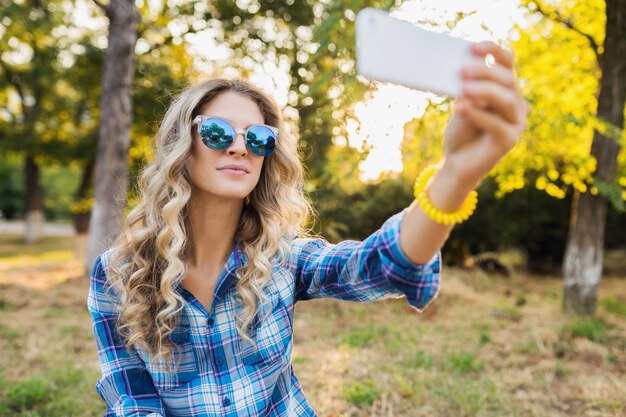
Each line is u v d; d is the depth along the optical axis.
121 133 7.15
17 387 3.18
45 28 9.45
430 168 0.89
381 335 4.57
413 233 0.88
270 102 1.28
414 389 3.24
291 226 1.33
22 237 20.98
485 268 8.34
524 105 0.70
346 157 4.60
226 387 1.18
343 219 8.34
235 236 1.27
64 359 3.90
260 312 1.22
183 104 1.20
